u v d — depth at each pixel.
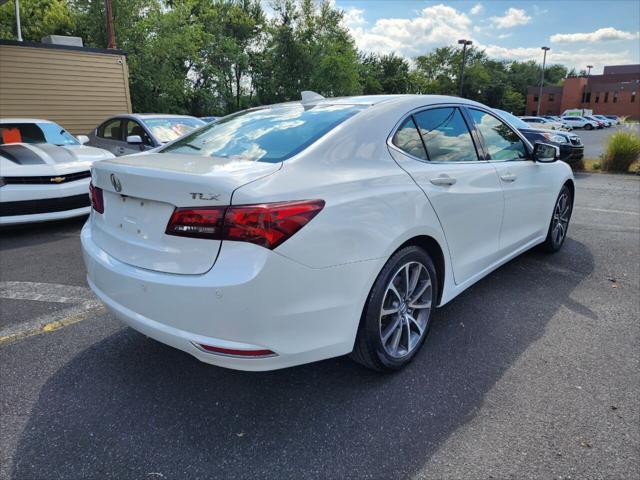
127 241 2.21
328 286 2.05
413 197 2.46
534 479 1.83
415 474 1.87
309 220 1.96
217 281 1.86
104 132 8.67
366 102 2.76
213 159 2.30
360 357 2.43
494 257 3.45
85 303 3.55
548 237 4.49
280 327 1.95
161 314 2.04
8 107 11.00
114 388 2.47
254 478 1.86
